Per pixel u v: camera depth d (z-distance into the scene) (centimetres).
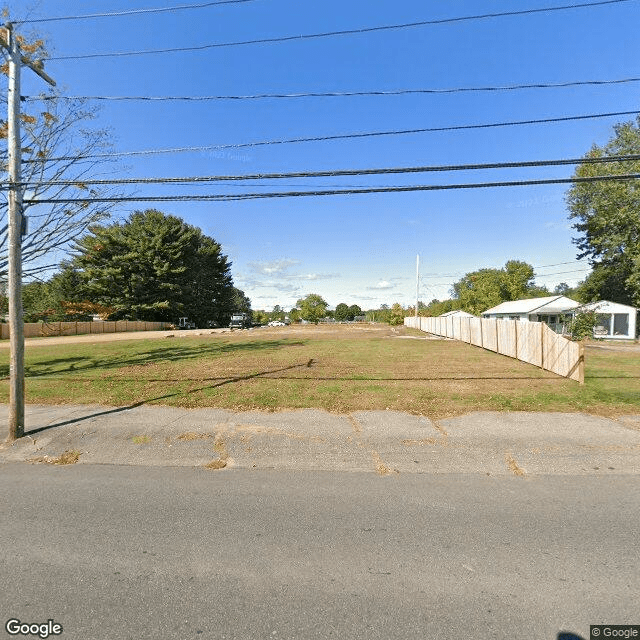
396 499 388
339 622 223
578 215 3409
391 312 6994
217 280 6981
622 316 2814
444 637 212
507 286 6469
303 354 1700
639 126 2780
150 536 319
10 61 609
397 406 734
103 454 525
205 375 1098
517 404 744
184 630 218
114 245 5122
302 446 540
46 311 1420
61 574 269
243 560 285
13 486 424
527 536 316
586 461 482
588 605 237
